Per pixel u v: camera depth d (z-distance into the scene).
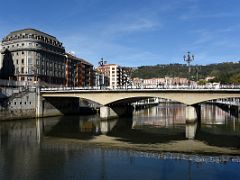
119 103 114.12
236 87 79.56
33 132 74.44
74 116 120.69
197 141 61.06
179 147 54.53
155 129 80.69
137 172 38.31
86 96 103.69
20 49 143.50
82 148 53.66
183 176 36.72
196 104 88.50
